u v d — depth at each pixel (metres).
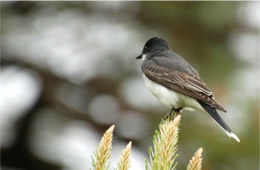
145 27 14.43
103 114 14.47
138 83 14.10
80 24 14.58
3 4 15.01
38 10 15.09
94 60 14.24
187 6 13.74
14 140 14.90
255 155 12.02
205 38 14.03
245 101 12.17
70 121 14.66
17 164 15.09
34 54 14.80
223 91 12.51
